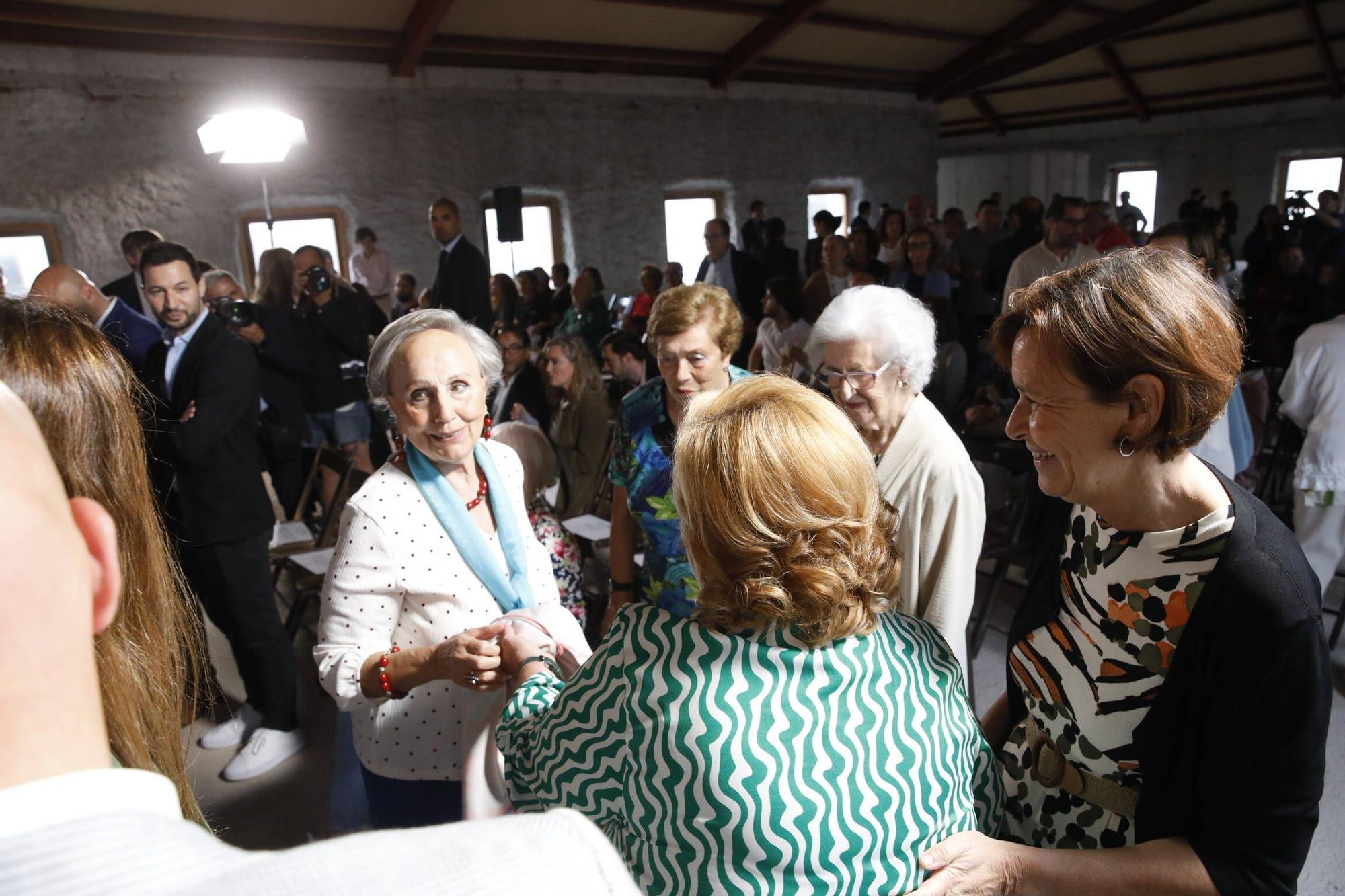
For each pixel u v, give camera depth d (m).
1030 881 0.83
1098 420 0.83
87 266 7.40
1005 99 14.27
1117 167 15.53
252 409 2.49
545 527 2.05
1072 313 0.82
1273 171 13.91
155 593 0.59
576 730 0.82
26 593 0.27
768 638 0.78
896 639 0.86
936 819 0.80
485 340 1.46
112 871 0.25
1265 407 4.52
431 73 8.71
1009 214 7.73
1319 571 2.63
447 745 1.36
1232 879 0.82
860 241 6.11
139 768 0.54
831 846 0.73
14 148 6.99
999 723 1.18
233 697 3.14
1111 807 0.97
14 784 0.26
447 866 0.31
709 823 0.74
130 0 6.73
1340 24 11.08
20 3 6.48
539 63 9.34
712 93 10.62
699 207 10.97
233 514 2.48
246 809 2.53
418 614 1.37
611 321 8.44
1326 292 2.57
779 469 0.77
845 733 0.76
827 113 11.70
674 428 1.89
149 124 7.45
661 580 1.90
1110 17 10.90
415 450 1.40
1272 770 0.80
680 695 0.76
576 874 0.32
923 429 1.47
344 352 4.74
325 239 8.55
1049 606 1.04
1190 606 0.86
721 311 1.79
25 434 0.31
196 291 2.36
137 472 0.58
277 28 7.56
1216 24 11.26
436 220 5.40
